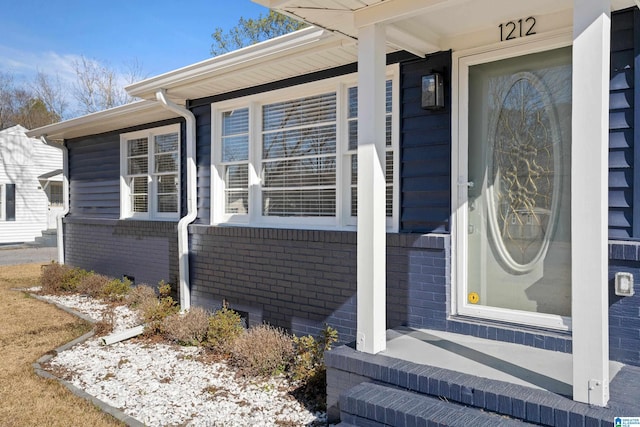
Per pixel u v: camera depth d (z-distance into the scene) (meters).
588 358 2.44
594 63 2.43
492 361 3.14
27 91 31.36
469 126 3.89
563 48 3.46
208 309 6.04
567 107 3.47
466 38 3.81
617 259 3.11
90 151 9.27
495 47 3.68
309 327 4.93
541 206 3.60
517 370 2.96
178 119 7.21
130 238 8.07
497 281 3.80
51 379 4.28
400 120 4.20
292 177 5.30
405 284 4.13
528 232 3.66
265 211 5.59
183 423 3.47
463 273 3.90
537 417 2.46
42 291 8.50
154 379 4.30
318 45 4.21
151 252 7.58
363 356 3.29
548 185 3.57
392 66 4.24
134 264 8.00
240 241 5.62
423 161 4.08
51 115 31.58
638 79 3.05
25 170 17.52
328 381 3.43
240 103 5.73
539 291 3.61
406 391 2.97
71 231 9.77
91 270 9.13
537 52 3.56
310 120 5.13
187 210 6.84
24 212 17.52
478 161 3.87
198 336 5.27
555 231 3.54
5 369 4.54
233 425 3.43
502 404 2.58
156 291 7.44
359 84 3.37
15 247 16.53
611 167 3.18
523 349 3.40
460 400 2.75
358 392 2.97
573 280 2.49
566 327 3.43
